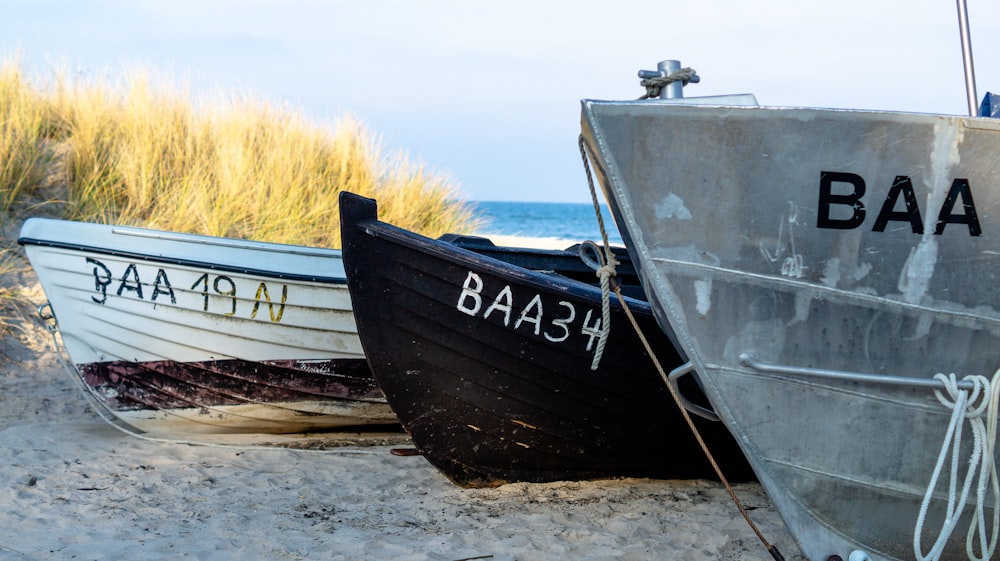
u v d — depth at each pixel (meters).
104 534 3.60
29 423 5.47
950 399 2.85
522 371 4.09
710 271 2.85
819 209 2.79
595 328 4.02
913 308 2.82
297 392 5.33
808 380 2.87
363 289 3.98
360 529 3.77
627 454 4.42
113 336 5.26
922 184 2.77
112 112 10.28
